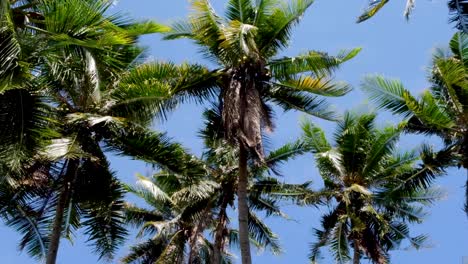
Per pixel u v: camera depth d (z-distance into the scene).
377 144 23.88
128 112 16.48
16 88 11.86
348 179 24.84
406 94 19.41
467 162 19.53
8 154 11.74
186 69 18.16
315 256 25.06
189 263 22.59
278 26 19.03
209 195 23.00
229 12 19.23
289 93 19.47
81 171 16.94
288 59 19.06
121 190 17.28
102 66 13.59
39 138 12.28
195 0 18.36
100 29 11.79
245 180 18.52
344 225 24.50
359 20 13.66
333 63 18.80
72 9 11.18
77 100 16.38
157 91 16.08
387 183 23.70
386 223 22.88
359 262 24.11
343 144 24.80
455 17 13.22
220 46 18.00
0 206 16.77
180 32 18.80
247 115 17.34
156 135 16.77
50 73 13.68
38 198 16.97
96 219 17.62
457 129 19.78
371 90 20.78
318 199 24.33
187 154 17.19
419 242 25.97
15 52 10.64
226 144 19.34
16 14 12.00
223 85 18.89
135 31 13.15
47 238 17.34
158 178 24.08
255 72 18.61
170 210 27.45
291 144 22.05
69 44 11.65
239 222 17.88
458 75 18.97
